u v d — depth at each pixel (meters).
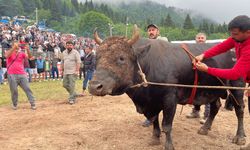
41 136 7.81
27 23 74.00
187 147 7.25
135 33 5.89
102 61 5.73
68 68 11.96
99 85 5.48
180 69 6.64
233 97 7.52
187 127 8.65
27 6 130.25
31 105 11.20
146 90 6.33
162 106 6.63
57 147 7.13
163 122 6.64
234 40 5.91
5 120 9.51
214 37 140.88
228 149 7.27
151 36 8.67
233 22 5.52
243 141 7.53
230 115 10.20
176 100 6.62
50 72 21.56
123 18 166.62
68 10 159.62
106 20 103.75
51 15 129.25
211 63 7.15
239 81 7.34
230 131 8.54
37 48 22.39
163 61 6.48
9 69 11.09
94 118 9.49
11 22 55.56
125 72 5.81
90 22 103.12
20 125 8.93
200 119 9.54
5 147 7.12
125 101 12.27
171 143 6.70
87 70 13.99
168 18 147.88
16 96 11.23
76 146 7.21
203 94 7.21
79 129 8.33
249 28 5.44
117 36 6.08
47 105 11.94
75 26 116.50
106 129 8.35
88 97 13.56
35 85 18.00
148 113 6.75
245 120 9.73
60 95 14.36
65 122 9.12
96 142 7.45
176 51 6.83
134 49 6.11
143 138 7.72
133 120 9.23
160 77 6.37
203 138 7.87
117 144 7.34
